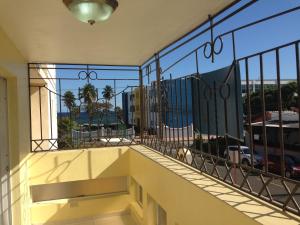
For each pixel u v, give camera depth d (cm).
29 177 404
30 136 413
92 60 421
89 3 155
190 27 278
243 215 154
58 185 451
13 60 317
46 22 254
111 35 298
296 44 142
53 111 768
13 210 342
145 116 441
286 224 138
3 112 327
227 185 204
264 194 171
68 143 441
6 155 333
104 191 472
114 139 479
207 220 194
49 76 639
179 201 242
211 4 222
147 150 389
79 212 438
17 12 229
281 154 153
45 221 423
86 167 423
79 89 451
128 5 222
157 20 257
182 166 273
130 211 456
